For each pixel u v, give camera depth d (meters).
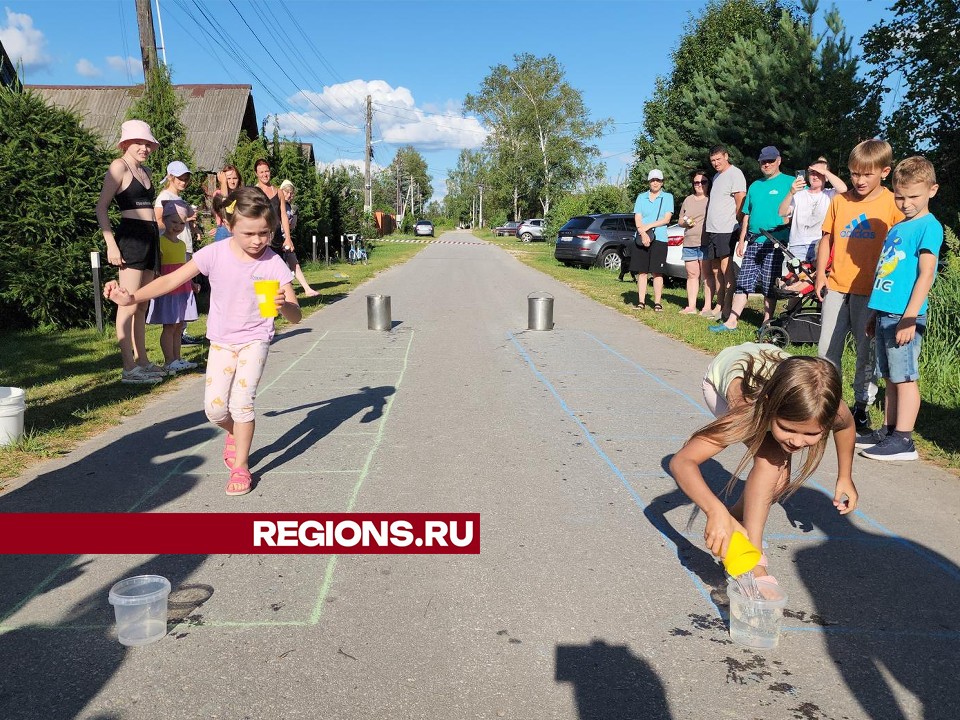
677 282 16.27
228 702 2.18
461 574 2.98
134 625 2.51
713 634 2.57
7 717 2.10
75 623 2.61
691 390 6.16
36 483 3.95
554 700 2.20
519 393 6.00
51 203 8.96
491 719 2.11
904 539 3.36
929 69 13.16
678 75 28.92
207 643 2.49
